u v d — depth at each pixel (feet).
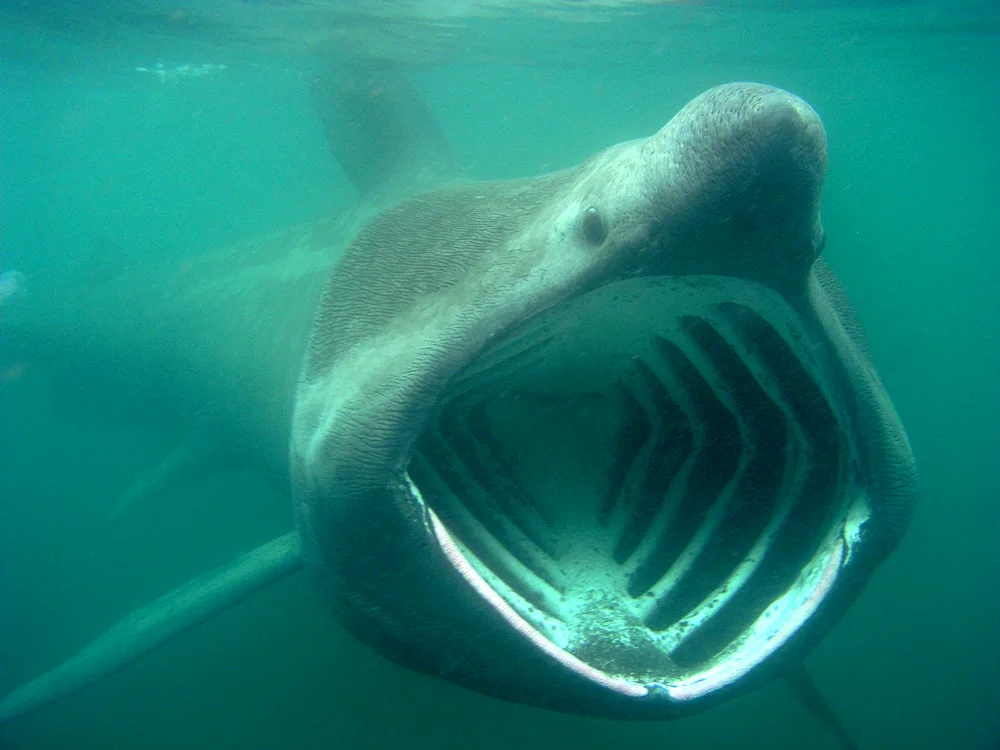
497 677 7.02
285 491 16.80
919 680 24.84
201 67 54.34
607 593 7.27
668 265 5.53
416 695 21.01
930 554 34.32
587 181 6.23
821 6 42.47
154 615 14.58
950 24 53.26
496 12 37.83
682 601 7.29
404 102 17.95
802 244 5.26
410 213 8.30
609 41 49.39
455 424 7.75
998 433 47.75
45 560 41.68
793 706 22.47
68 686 13.94
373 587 6.75
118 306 25.04
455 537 6.95
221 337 18.49
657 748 19.61
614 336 7.30
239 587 13.65
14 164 153.99
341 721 20.51
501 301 5.94
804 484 7.27
